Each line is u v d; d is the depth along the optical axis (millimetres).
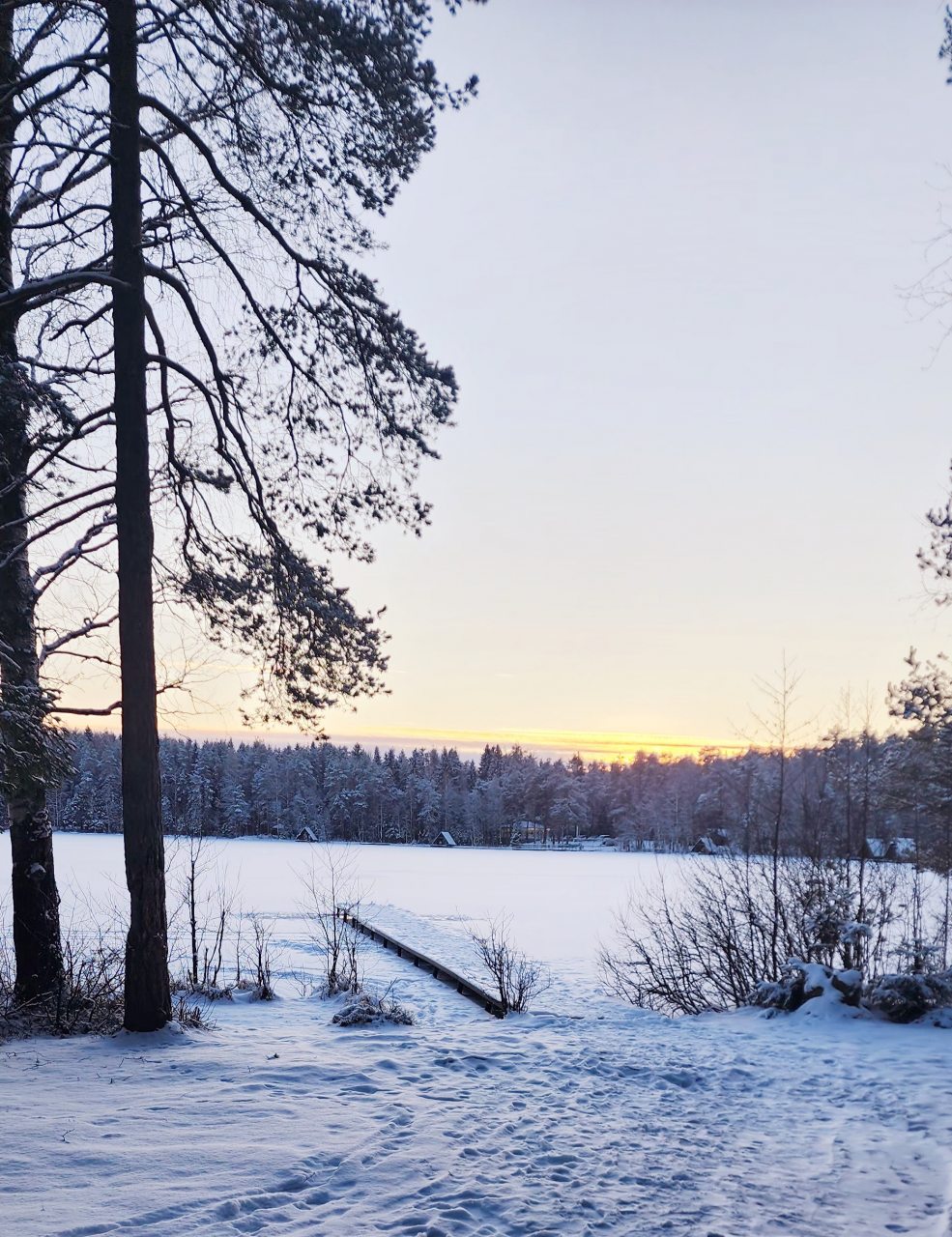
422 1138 5629
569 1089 7039
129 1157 5148
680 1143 5730
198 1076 7180
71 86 9031
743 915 15469
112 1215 4352
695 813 84812
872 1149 5648
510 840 124438
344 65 9555
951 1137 5867
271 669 11820
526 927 27359
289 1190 4766
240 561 11422
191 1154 5219
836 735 15258
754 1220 4516
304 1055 8023
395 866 60406
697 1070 7781
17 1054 7891
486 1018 12078
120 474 9148
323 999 13023
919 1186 5023
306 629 11453
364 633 11555
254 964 17344
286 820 99125
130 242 9258
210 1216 4367
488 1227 4332
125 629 9055
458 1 9281
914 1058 8172
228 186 9750
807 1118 6355
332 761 110625
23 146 9047
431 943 23359
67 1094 6516
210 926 23656
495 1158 5328
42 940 10219
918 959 11477
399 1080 7180
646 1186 4953
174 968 16469
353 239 10977
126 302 9250
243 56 9312
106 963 11148
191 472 11008
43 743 8875
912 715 14195
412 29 9820
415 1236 4195
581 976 17906
